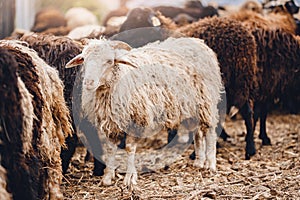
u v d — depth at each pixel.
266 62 8.15
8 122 4.29
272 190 5.75
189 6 13.55
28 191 4.49
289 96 9.27
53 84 5.29
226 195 5.71
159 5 12.89
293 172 6.70
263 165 7.23
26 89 4.58
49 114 5.00
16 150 4.37
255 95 7.84
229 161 7.54
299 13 9.30
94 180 6.61
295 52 8.38
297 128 10.29
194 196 5.70
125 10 11.36
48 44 6.43
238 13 8.74
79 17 12.68
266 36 8.10
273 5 9.81
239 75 7.47
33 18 15.12
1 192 4.18
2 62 4.32
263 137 8.82
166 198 5.71
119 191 6.11
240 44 7.41
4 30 11.55
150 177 6.71
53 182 5.06
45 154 4.93
